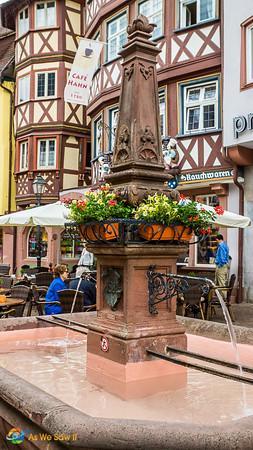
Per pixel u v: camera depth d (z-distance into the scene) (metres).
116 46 17.09
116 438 1.86
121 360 3.27
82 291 7.68
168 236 3.38
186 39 14.65
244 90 12.68
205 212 3.53
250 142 12.55
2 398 2.48
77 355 3.97
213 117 14.22
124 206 3.45
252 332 4.17
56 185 21.70
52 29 22.03
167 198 3.42
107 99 17.05
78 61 11.31
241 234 13.68
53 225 10.59
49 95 22.08
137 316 3.37
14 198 24.66
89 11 19.52
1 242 24.75
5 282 11.08
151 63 3.72
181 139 14.64
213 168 13.86
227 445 1.80
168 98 15.19
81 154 22.30
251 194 13.43
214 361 3.16
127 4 16.56
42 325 5.02
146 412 2.59
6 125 24.53
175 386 3.08
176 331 3.46
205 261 14.79
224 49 13.27
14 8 23.42
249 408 2.65
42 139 22.11
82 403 2.73
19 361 3.73
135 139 3.55
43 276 11.39
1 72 24.41
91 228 3.46
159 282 3.41
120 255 3.37
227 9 13.27
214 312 10.70
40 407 2.13
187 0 14.80
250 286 13.54
